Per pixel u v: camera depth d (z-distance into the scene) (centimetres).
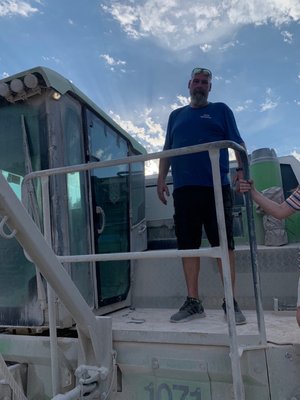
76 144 238
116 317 235
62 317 201
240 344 168
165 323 207
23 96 221
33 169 222
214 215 234
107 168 272
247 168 172
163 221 349
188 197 238
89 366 174
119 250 276
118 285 266
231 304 151
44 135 220
